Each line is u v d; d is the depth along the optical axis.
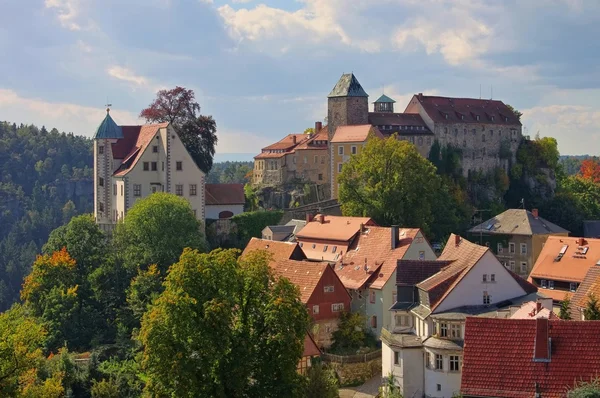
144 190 151.00
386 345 90.94
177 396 67.56
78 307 123.06
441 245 152.62
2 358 67.06
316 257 129.62
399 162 155.00
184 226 135.50
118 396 92.06
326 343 108.50
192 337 68.06
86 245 137.62
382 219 153.25
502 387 60.44
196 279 71.44
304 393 72.81
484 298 89.75
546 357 60.84
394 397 83.25
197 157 171.00
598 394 54.31
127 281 130.12
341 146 190.75
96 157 157.88
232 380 67.94
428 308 89.88
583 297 87.69
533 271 123.69
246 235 158.12
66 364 99.25
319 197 197.38
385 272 113.88
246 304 72.69
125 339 117.81
